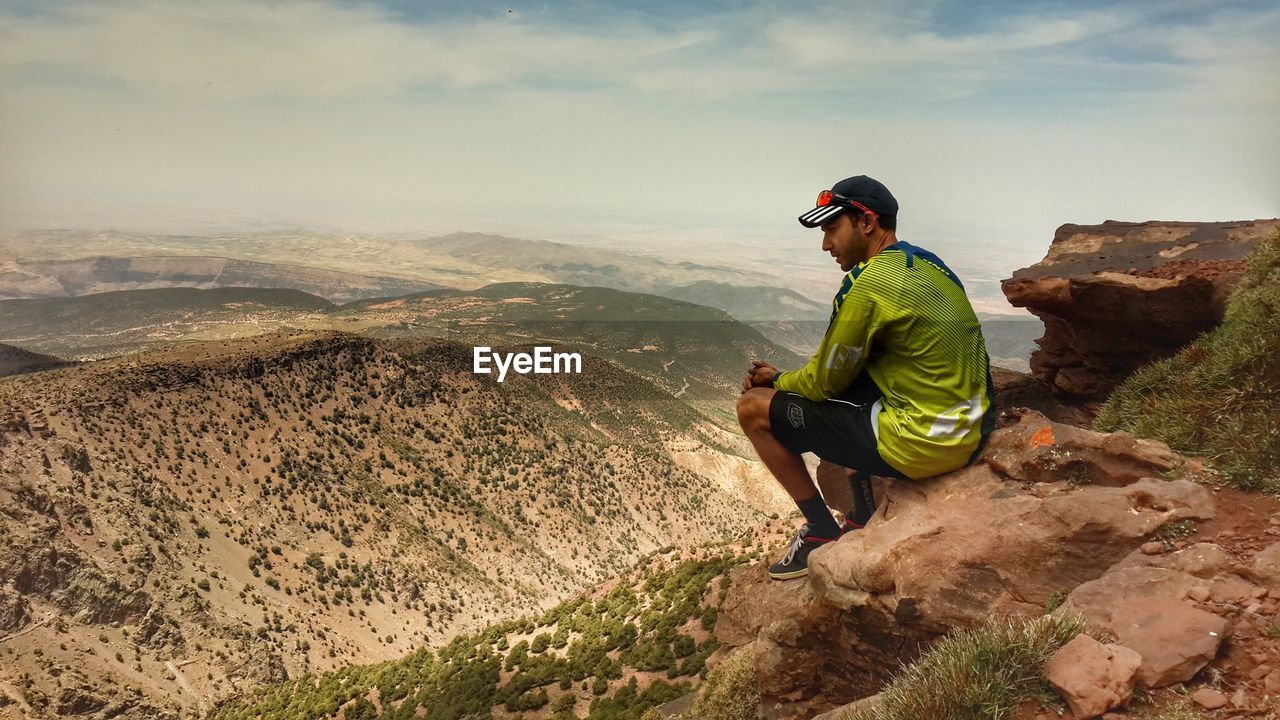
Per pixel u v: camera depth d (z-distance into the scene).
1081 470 5.18
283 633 129.25
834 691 5.91
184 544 137.75
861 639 5.51
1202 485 4.94
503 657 49.69
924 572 4.98
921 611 4.93
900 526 5.30
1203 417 5.92
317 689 80.44
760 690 6.34
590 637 41.94
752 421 5.74
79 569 115.19
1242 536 4.38
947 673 4.20
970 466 5.41
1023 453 5.30
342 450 189.88
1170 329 8.63
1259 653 3.67
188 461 158.62
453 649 61.69
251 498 160.38
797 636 5.98
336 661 129.25
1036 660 4.02
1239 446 5.10
